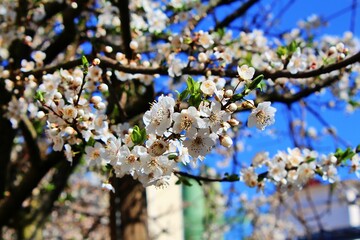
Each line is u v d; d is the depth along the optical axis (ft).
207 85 6.77
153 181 7.25
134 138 6.98
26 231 18.88
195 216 37.58
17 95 13.42
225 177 9.73
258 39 13.41
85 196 29.68
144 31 14.06
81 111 8.36
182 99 6.76
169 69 10.19
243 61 12.69
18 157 20.24
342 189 23.70
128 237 16.44
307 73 9.63
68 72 10.20
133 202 16.70
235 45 13.02
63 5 15.35
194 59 10.26
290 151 10.19
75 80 8.50
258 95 13.14
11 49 14.74
